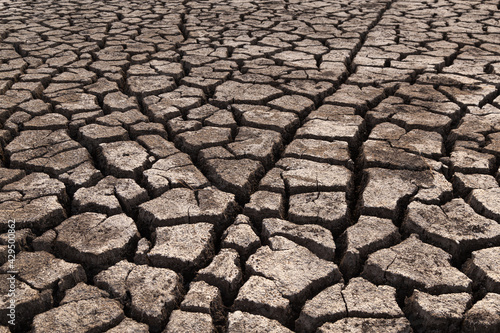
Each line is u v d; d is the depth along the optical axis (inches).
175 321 69.1
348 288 74.2
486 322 65.9
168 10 263.3
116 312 70.2
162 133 125.3
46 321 68.6
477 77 155.8
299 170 105.1
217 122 129.2
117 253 82.4
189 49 192.7
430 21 232.7
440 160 109.0
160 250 82.0
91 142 119.6
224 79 162.2
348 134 120.2
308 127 124.7
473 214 88.0
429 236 83.7
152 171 105.5
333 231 88.6
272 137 121.1
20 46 194.2
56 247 84.8
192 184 101.5
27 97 143.3
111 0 292.7
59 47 194.4
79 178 102.8
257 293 72.7
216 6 274.2
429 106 135.3
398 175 101.6
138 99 148.3
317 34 211.2
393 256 79.0
